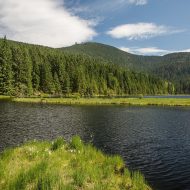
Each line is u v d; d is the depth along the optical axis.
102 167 15.39
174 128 37.22
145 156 22.17
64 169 14.15
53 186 11.33
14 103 75.56
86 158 16.55
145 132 33.72
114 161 16.64
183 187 15.43
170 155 22.55
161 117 50.19
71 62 159.00
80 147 18.66
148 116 51.62
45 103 80.31
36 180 11.75
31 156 15.72
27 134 31.27
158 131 34.59
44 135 30.89
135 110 63.88
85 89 148.50
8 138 28.69
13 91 106.62
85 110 61.91
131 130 35.28
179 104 81.94
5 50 109.38
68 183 11.91
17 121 41.69
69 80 139.75
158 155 22.50
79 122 42.19
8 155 15.76
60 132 33.09
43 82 128.75
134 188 13.24
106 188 12.12
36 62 130.75
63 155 16.50
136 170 18.45
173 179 16.70
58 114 52.66
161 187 15.38
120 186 13.27
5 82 104.31
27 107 65.19
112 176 14.26
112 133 32.81
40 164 13.45
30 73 117.62
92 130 34.91
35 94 120.12
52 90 129.00
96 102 85.88
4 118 44.72
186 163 20.20
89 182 12.80
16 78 114.62
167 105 80.44
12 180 11.70
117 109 65.69
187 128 37.22
